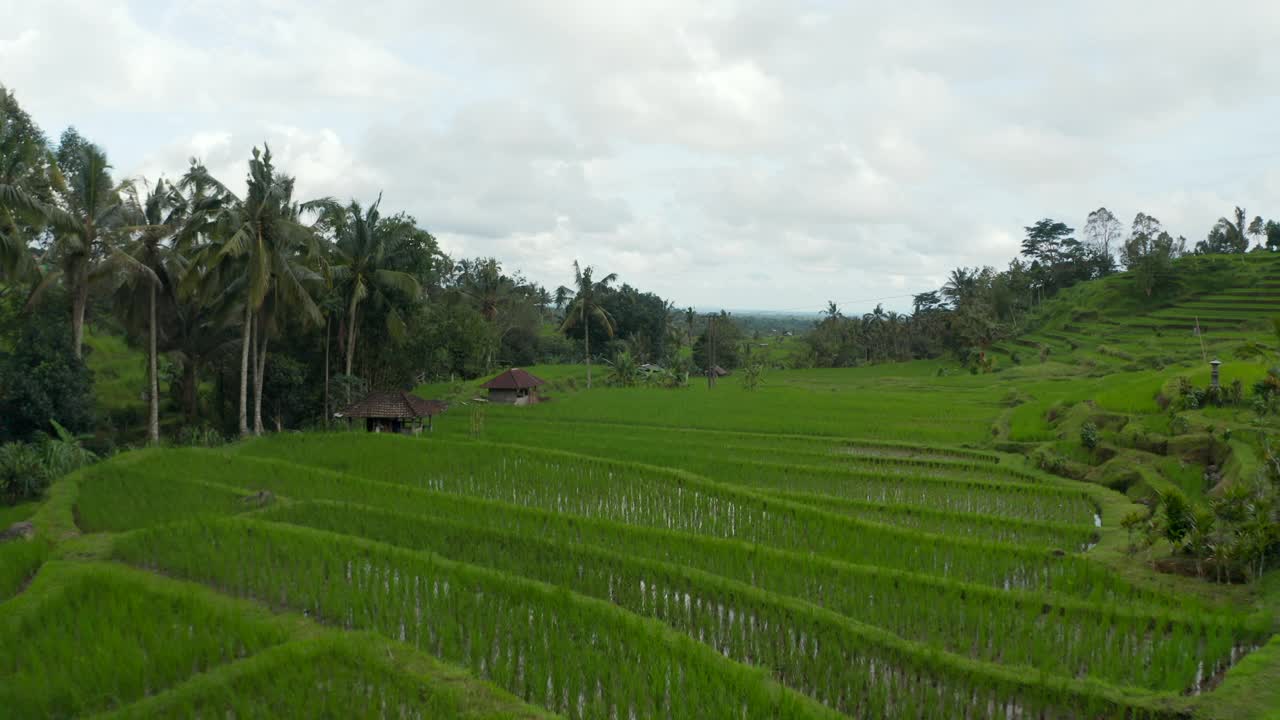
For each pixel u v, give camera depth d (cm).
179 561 1452
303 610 1280
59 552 1526
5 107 3328
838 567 1455
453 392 5459
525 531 1738
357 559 1469
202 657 1084
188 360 3669
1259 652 1045
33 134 3581
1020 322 10619
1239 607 1271
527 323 8331
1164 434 2431
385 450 2706
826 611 1246
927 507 1998
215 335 3638
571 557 1530
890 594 1355
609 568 1495
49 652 1071
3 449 2309
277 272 3234
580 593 1385
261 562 1464
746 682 996
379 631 1191
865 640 1159
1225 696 946
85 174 2842
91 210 2880
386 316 4272
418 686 1002
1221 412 2419
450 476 2380
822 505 2053
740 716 941
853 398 5109
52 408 2800
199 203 3039
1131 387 3112
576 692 995
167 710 935
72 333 3166
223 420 3878
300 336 4141
